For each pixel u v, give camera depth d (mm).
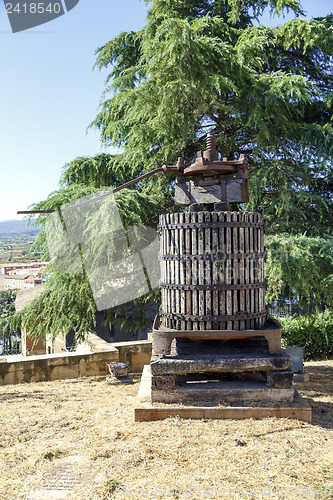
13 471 3125
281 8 9391
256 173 8250
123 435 3637
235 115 8555
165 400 4070
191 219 4258
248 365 4016
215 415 3881
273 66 10227
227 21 10141
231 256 4219
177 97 7746
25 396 5305
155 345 4234
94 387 5855
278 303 9383
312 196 8484
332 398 5094
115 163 9234
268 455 3238
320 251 7617
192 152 9391
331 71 10242
